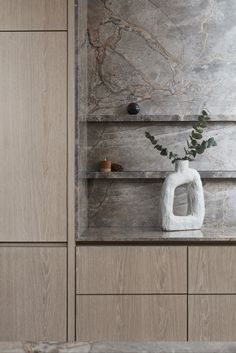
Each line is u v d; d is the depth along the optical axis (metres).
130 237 2.62
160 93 3.14
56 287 2.62
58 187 2.60
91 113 3.14
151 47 3.13
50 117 2.59
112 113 3.14
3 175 2.61
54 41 2.57
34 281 2.62
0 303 2.62
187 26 3.13
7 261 2.62
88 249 2.61
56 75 2.58
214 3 3.12
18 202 2.61
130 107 3.07
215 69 3.13
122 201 3.15
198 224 2.89
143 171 3.13
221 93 3.14
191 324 2.61
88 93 3.14
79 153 2.68
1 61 2.58
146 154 3.15
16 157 2.60
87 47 3.12
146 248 2.61
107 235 2.70
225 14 3.13
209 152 3.15
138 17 3.13
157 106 3.14
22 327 2.62
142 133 3.15
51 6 2.56
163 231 2.87
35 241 2.62
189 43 3.13
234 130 3.15
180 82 3.14
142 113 3.14
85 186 3.01
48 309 2.62
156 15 3.13
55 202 2.61
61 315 2.62
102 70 3.14
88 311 2.62
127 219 3.15
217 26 3.13
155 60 3.13
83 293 2.62
